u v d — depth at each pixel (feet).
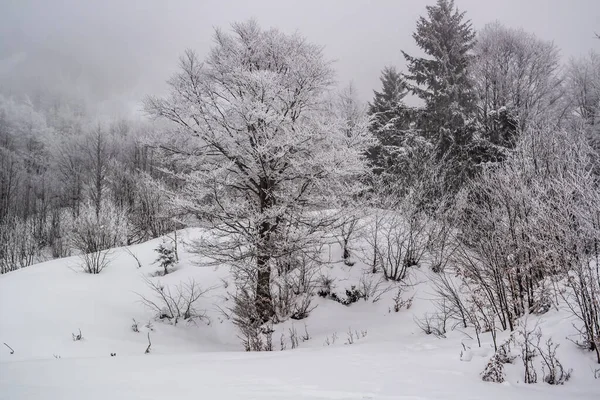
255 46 33.78
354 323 32.40
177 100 31.17
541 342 14.65
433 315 28.58
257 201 34.45
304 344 28.99
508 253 20.43
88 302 34.01
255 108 29.35
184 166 34.53
